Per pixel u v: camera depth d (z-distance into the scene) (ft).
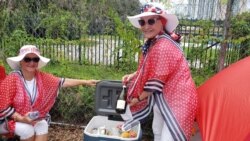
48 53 18.31
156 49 7.33
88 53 20.35
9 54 17.44
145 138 12.53
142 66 7.76
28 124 9.23
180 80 7.44
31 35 18.83
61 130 13.53
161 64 7.23
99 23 20.58
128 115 8.60
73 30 19.95
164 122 7.66
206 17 19.62
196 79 15.85
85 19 20.51
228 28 16.94
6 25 18.51
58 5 20.52
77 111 13.93
